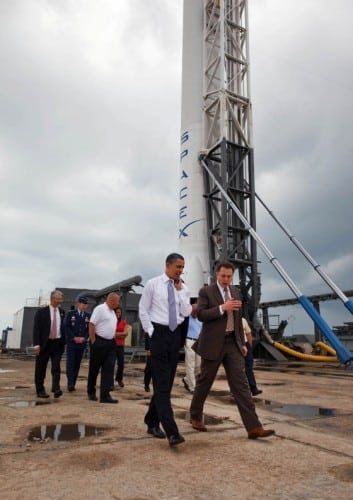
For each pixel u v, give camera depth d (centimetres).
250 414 407
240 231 2383
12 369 1445
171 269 413
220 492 270
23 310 4394
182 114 2738
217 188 2417
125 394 770
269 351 2245
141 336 2572
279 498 261
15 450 363
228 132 2591
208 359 424
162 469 313
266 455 351
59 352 712
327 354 2489
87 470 310
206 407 611
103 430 443
